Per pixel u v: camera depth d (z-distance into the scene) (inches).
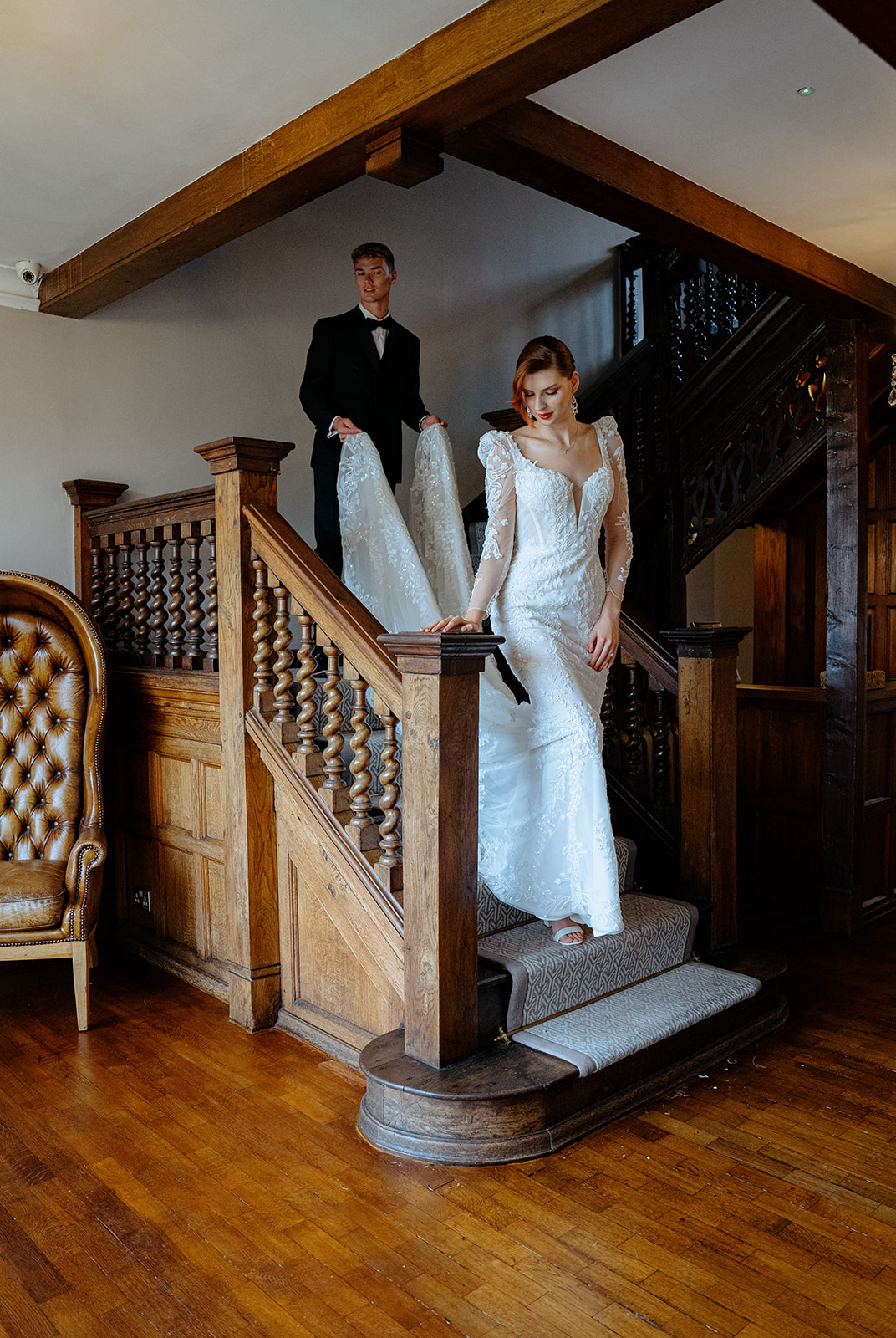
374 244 161.6
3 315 172.7
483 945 120.3
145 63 108.3
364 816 119.6
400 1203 93.3
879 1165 99.6
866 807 184.4
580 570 118.4
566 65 96.3
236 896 137.3
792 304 196.4
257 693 134.4
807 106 116.0
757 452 206.2
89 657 155.2
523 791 119.0
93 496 179.9
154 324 187.8
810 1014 140.4
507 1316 77.7
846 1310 78.1
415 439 220.5
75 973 136.7
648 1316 77.5
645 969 129.7
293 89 113.8
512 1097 100.2
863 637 178.1
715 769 141.6
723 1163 99.9
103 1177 98.7
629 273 265.1
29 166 133.7
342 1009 127.2
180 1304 79.9
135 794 171.6
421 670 102.3
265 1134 107.2
